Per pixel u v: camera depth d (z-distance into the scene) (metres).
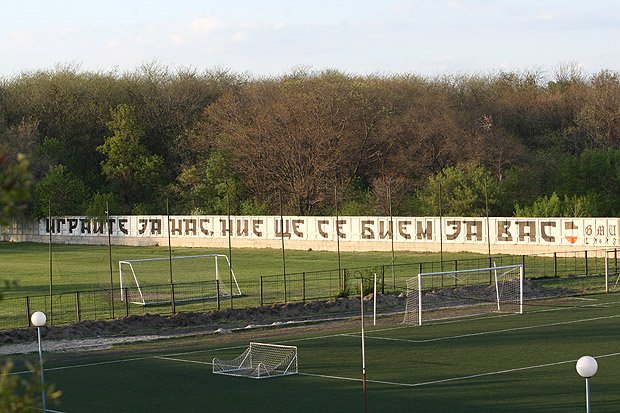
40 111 134.88
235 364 38.47
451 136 108.94
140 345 44.34
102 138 135.00
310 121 111.19
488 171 93.81
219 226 100.00
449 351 40.28
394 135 112.81
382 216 90.38
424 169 110.12
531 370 35.50
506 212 90.62
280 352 41.00
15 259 91.88
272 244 95.69
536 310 52.81
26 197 8.81
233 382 34.78
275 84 132.75
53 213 113.19
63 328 47.12
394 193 96.25
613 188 96.75
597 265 69.69
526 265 70.69
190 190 119.19
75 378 36.47
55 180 113.81
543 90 140.12
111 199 111.94
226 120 125.62
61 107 135.12
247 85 138.25
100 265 84.06
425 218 84.31
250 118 122.50
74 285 68.56
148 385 34.72
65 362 40.22
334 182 107.69
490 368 36.16
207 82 140.62
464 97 132.12
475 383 33.34
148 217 105.50
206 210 112.50
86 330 47.56
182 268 79.25
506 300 56.84
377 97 119.50
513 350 40.12
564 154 109.75
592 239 74.19
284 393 32.53
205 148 125.81
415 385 33.28
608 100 116.00
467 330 46.16
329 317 52.19
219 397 32.19
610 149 100.94
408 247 85.62
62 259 90.94
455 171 92.38
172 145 133.25
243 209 105.50
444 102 120.94
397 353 40.12
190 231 102.31
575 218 75.25
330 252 89.25
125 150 125.44
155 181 125.75
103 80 139.12
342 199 106.12
